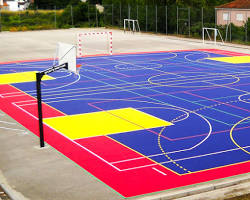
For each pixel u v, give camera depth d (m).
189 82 28.22
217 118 20.39
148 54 39.88
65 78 29.45
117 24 63.06
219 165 14.94
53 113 21.38
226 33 47.16
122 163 15.17
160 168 14.71
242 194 12.78
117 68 33.16
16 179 13.96
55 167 14.88
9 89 26.56
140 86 27.11
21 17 69.06
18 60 36.75
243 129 18.77
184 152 16.17
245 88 26.48
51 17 69.12
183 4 57.34
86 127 19.14
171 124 19.52
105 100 23.80
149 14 56.94
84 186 13.41
